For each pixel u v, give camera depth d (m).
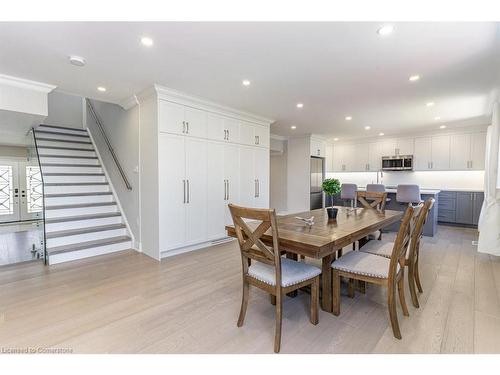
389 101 3.89
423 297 2.38
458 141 5.84
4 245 4.18
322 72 2.84
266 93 3.57
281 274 1.82
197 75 2.95
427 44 2.24
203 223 4.01
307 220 2.47
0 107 2.95
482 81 3.08
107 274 2.95
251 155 4.85
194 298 2.39
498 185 3.66
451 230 5.30
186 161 3.75
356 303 2.31
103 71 2.84
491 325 1.92
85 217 4.03
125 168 4.21
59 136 5.53
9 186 6.52
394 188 6.34
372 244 2.66
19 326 1.94
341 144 7.83
